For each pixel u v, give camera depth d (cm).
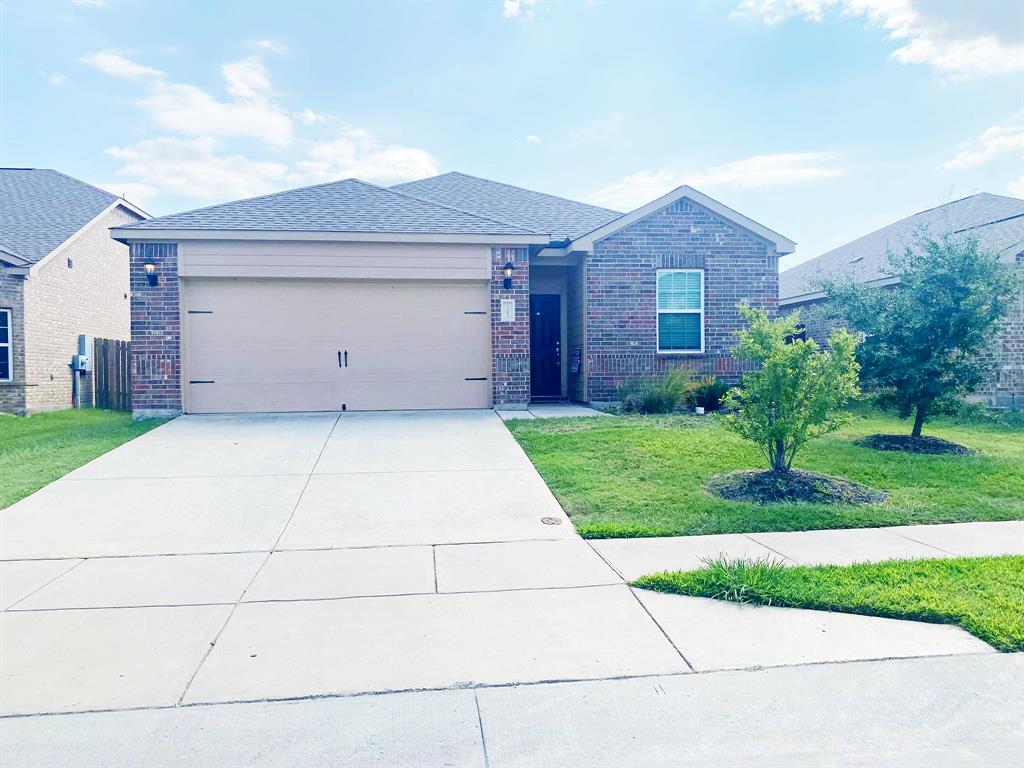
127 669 331
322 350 1151
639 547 530
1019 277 895
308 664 338
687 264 1303
